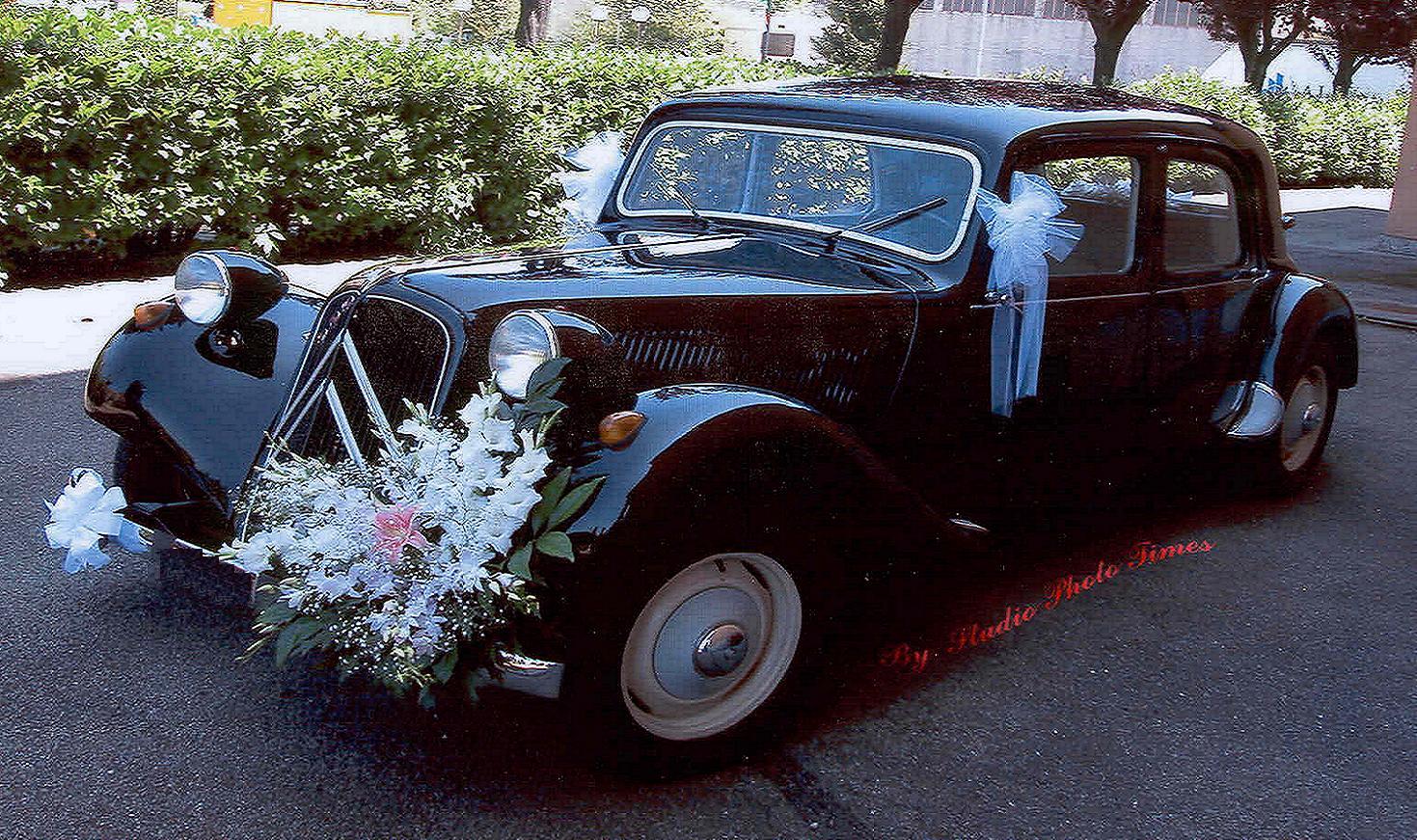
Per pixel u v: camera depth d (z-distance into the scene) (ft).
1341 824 9.62
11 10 25.05
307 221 30.04
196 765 9.52
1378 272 37.55
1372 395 23.24
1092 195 12.66
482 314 9.55
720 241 12.61
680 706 9.55
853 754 10.24
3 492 14.71
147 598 12.21
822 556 9.80
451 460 8.33
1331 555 15.24
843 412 11.19
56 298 25.58
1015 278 11.57
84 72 25.57
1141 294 13.37
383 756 9.78
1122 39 71.51
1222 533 15.87
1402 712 11.44
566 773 9.70
